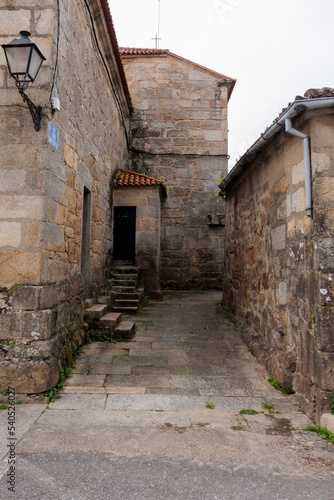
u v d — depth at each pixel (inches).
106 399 140.7
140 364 179.9
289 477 91.7
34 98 144.6
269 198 183.5
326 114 126.4
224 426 120.1
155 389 151.6
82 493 84.2
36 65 128.7
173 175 446.0
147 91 453.7
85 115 214.1
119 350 199.8
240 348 207.9
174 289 436.1
